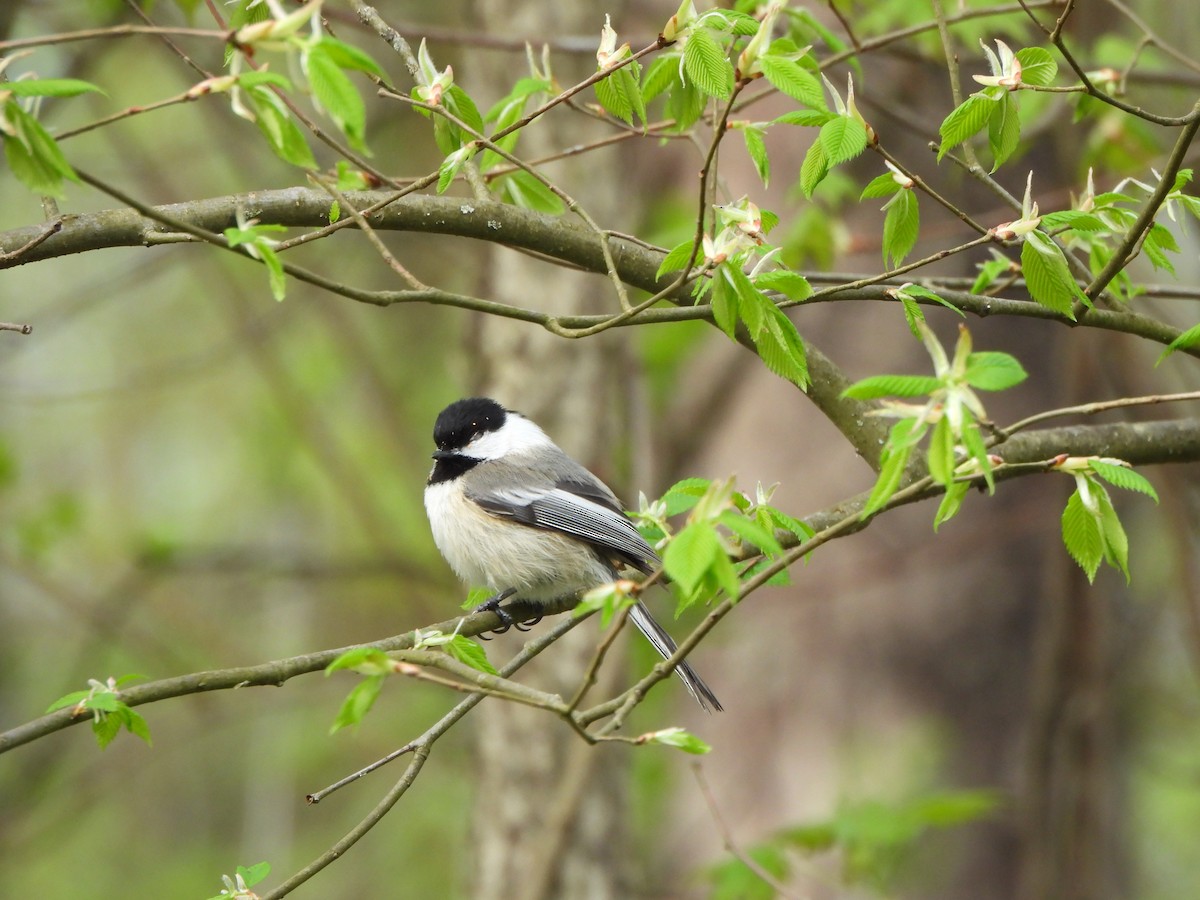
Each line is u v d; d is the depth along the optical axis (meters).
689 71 5.68
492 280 11.62
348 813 17.31
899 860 11.14
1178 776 15.55
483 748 11.33
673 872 13.63
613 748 11.32
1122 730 14.70
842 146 5.58
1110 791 13.62
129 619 16.77
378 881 17.03
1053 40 5.62
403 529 16.75
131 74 16.66
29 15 11.43
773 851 10.50
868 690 13.55
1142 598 15.00
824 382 7.58
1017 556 13.49
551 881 10.90
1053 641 12.09
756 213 5.36
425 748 5.94
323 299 15.66
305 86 5.10
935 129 10.28
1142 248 6.07
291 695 16.23
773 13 5.16
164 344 20.06
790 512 13.71
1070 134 10.88
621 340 11.77
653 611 14.32
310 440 15.84
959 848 12.99
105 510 19.50
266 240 5.11
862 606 13.67
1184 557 11.25
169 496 19.84
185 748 18.56
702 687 7.99
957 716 13.35
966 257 12.84
